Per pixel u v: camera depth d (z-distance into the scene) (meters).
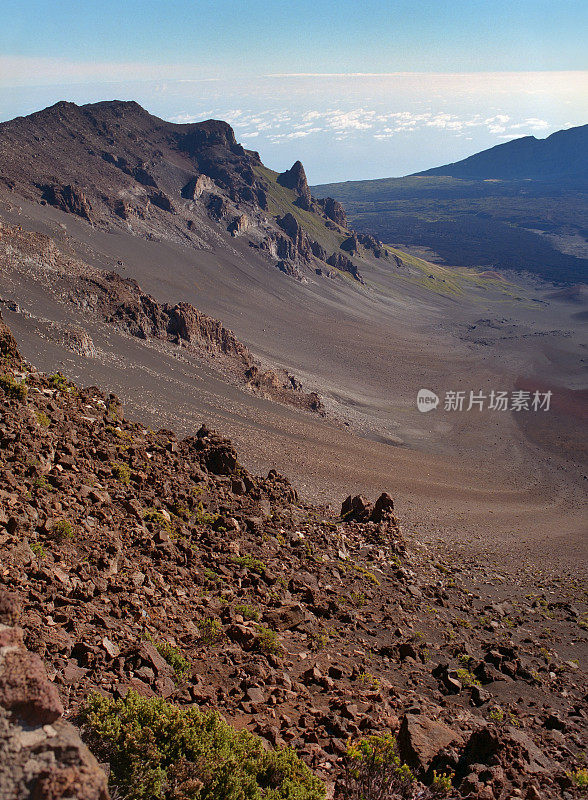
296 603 18.38
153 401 89.19
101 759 6.88
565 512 95.12
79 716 7.51
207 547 20.88
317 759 9.70
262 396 126.69
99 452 23.81
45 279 123.88
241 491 30.84
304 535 29.05
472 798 9.30
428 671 17.50
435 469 111.50
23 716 4.77
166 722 7.54
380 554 31.14
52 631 10.15
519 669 19.89
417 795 9.18
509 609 30.23
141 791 6.57
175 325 139.12
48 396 28.92
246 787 7.34
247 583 18.67
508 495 102.50
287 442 94.00
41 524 14.46
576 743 15.06
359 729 11.45
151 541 17.95
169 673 10.80
